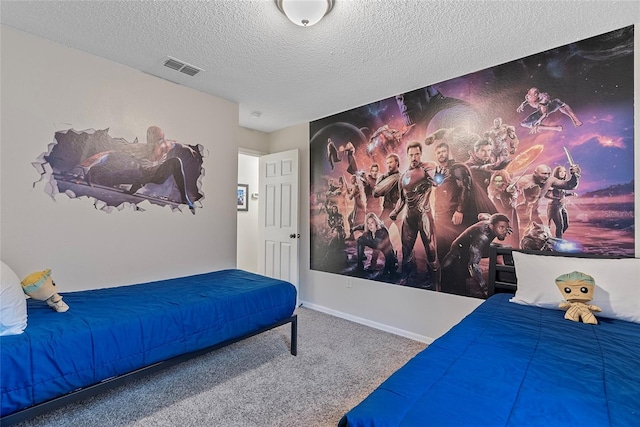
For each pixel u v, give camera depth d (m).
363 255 3.24
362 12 1.71
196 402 1.83
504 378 1.03
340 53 2.17
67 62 2.13
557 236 2.10
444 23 1.81
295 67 2.40
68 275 2.16
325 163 3.61
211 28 1.89
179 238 2.77
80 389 1.49
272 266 4.11
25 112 1.97
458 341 1.35
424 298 2.78
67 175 2.14
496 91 2.36
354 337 2.86
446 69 2.42
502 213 2.34
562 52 2.07
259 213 4.30
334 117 3.51
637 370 1.09
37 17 1.80
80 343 1.48
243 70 2.46
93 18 1.81
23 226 1.97
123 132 2.41
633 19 1.77
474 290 2.48
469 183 2.50
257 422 1.66
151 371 1.74
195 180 2.88
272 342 2.73
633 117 1.84
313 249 3.75
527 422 0.81
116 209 2.38
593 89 1.96
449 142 2.61
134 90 2.46
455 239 2.58
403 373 1.07
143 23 1.85
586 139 1.99
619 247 1.88
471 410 0.85
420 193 2.79
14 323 1.40
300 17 1.65
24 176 1.97
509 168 2.30
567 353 1.23
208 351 2.01
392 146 2.99
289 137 4.03
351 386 2.02
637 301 1.62
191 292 2.21
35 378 1.34
